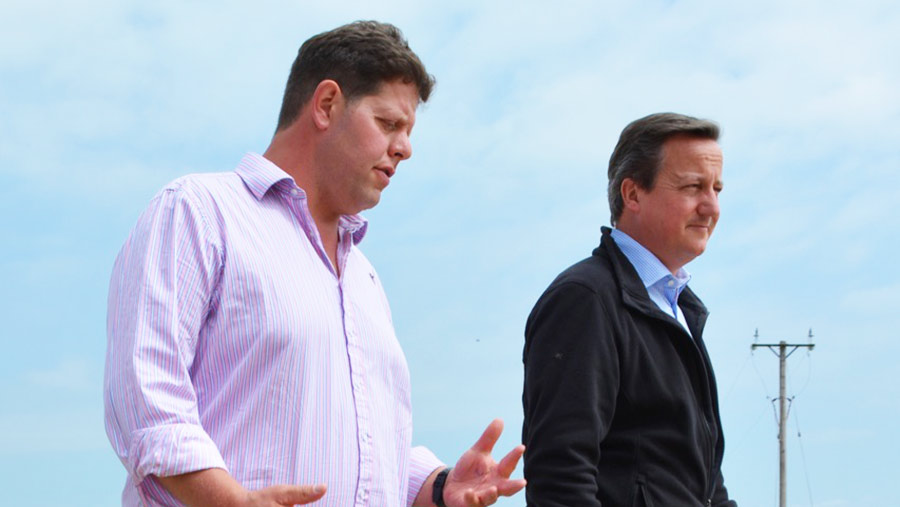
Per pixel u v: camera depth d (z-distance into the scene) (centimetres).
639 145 588
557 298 534
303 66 428
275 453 377
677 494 522
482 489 427
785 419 3528
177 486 345
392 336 436
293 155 424
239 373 379
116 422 359
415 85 432
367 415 403
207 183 399
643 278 575
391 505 412
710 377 574
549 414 513
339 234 438
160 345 361
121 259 383
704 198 583
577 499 496
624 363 527
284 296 388
